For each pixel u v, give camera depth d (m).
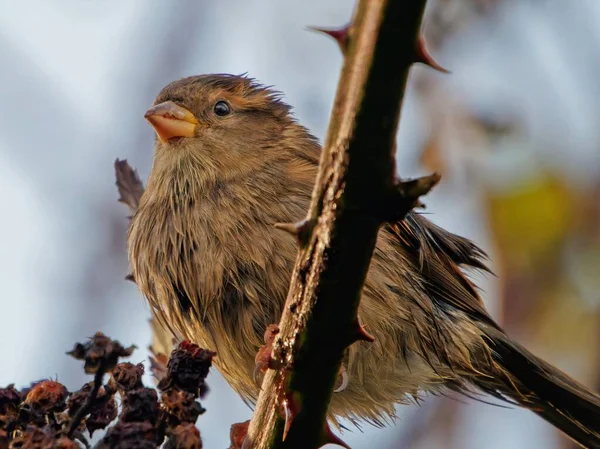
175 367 5.38
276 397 5.21
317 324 4.78
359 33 3.93
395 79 3.96
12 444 5.00
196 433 5.04
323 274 4.61
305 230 4.58
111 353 5.04
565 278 9.05
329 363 4.93
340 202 4.36
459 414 9.64
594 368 9.09
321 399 5.06
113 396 5.49
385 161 4.21
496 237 9.12
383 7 3.81
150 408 5.07
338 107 4.16
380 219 4.40
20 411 5.32
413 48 3.88
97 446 4.89
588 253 8.97
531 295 9.16
